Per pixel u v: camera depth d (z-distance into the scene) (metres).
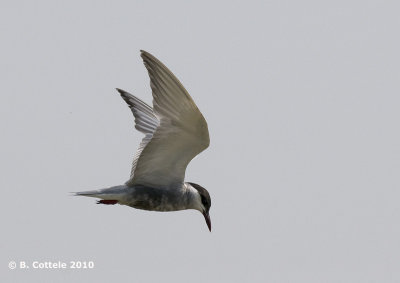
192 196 14.24
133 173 13.48
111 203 13.66
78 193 13.39
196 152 13.02
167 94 11.97
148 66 11.70
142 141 14.68
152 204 13.74
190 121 12.29
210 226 14.56
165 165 13.38
